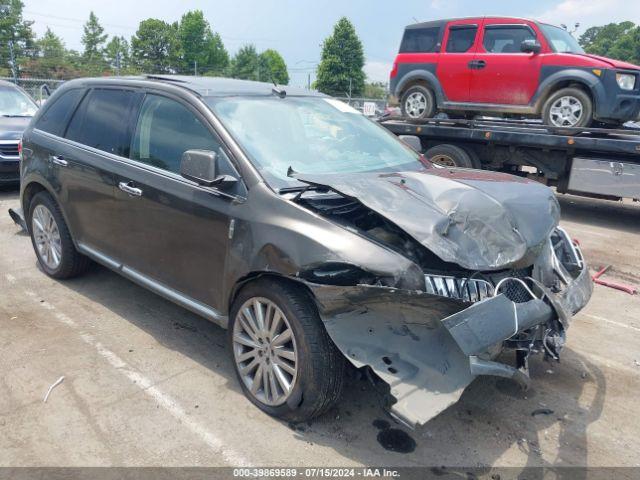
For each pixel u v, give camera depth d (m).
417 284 2.80
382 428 3.22
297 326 3.00
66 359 3.88
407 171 4.08
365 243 2.89
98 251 4.61
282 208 3.15
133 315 4.62
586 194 8.88
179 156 3.83
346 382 3.66
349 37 67.75
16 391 3.48
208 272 3.54
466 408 3.49
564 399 3.65
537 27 9.12
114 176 4.21
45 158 5.02
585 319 5.03
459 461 2.99
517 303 2.93
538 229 3.31
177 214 3.69
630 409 3.56
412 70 10.61
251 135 3.70
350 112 4.71
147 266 4.06
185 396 3.47
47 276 5.46
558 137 8.54
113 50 81.62
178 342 4.18
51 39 78.06
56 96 5.30
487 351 2.74
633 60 91.94
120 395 3.46
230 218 3.34
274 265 3.04
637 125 9.74
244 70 90.56
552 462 3.02
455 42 10.02
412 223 2.90
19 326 4.37
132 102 4.36
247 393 3.41
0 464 2.84
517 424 3.35
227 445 3.03
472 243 2.96
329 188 3.09
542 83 8.99
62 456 2.91
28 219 5.50
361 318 2.85
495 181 3.88
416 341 2.80
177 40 79.88
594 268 6.55
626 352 4.38
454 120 9.86
